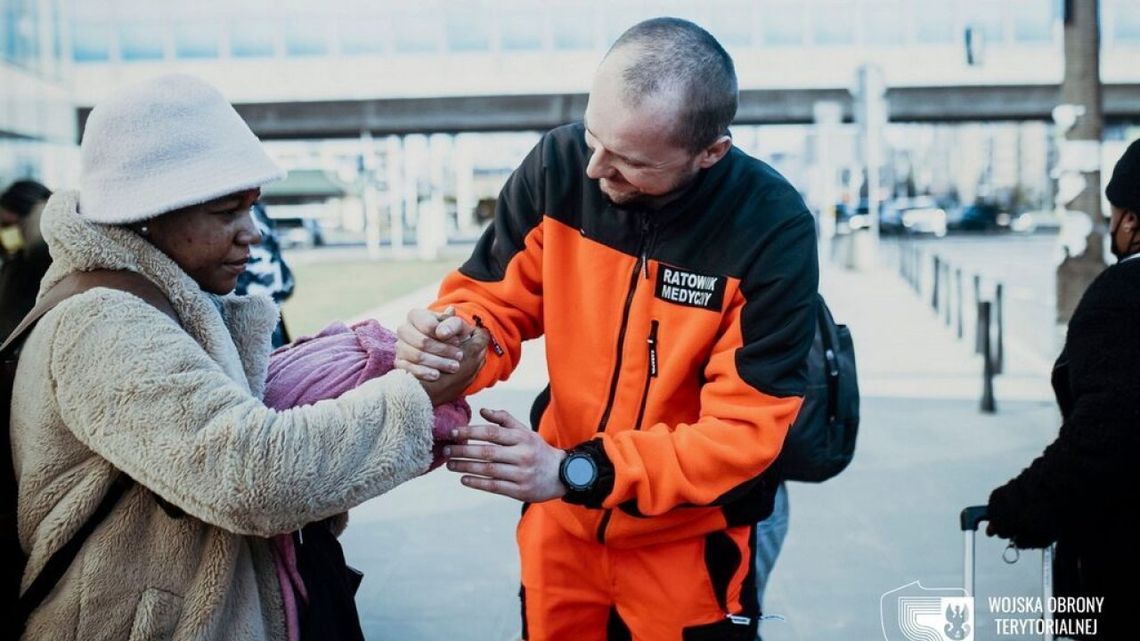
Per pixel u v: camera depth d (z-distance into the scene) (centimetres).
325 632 170
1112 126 4450
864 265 2239
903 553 472
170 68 3978
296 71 4059
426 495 582
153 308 149
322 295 1855
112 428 141
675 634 201
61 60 3666
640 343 191
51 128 2275
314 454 145
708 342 188
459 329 165
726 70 169
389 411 152
